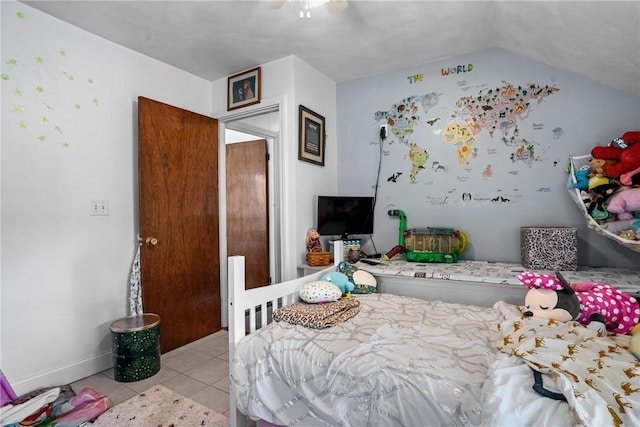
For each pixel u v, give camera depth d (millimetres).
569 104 2279
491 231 2545
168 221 2600
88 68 2217
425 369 1139
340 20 2098
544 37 1997
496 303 1873
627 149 1764
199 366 2334
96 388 2035
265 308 1680
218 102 3055
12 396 1784
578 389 909
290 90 2611
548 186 2352
